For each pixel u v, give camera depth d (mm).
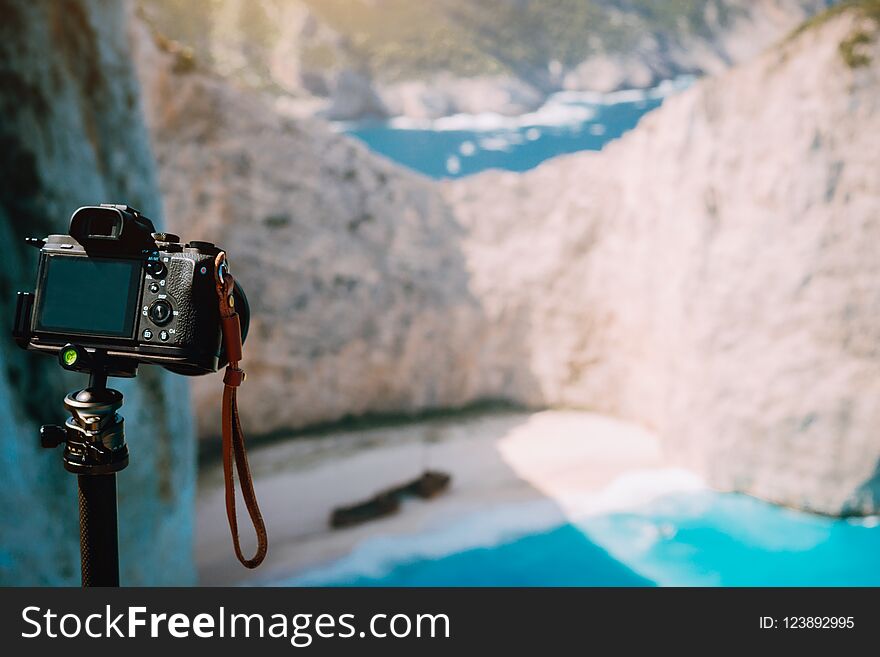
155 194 7277
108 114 6449
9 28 5137
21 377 4656
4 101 4992
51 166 5305
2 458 4164
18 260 4867
